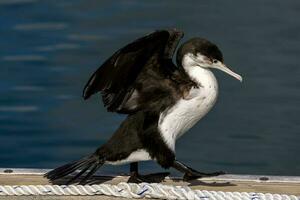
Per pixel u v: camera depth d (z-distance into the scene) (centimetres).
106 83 988
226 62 1909
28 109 1714
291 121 1616
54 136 1594
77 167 997
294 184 995
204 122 1627
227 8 2327
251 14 2267
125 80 990
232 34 2103
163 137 984
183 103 984
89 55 1997
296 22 2194
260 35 2094
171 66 996
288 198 934
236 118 1636
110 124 1638
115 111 1007
